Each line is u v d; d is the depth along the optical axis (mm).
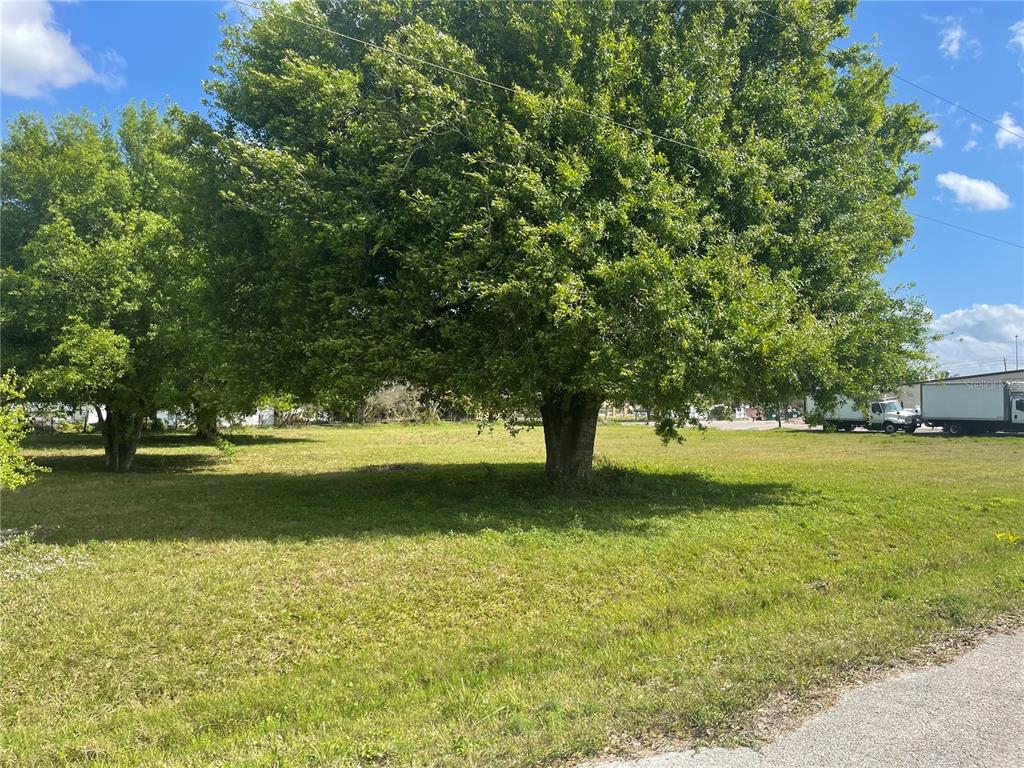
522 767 3342
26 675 5285
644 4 12438
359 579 7754
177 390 19656
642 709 3916
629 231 10453
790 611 6184
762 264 11938
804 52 14352
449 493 14156
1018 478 17812
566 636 5832
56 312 19172
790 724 3824
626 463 22000
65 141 21781
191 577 7707
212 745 3873
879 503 13141
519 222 9922
